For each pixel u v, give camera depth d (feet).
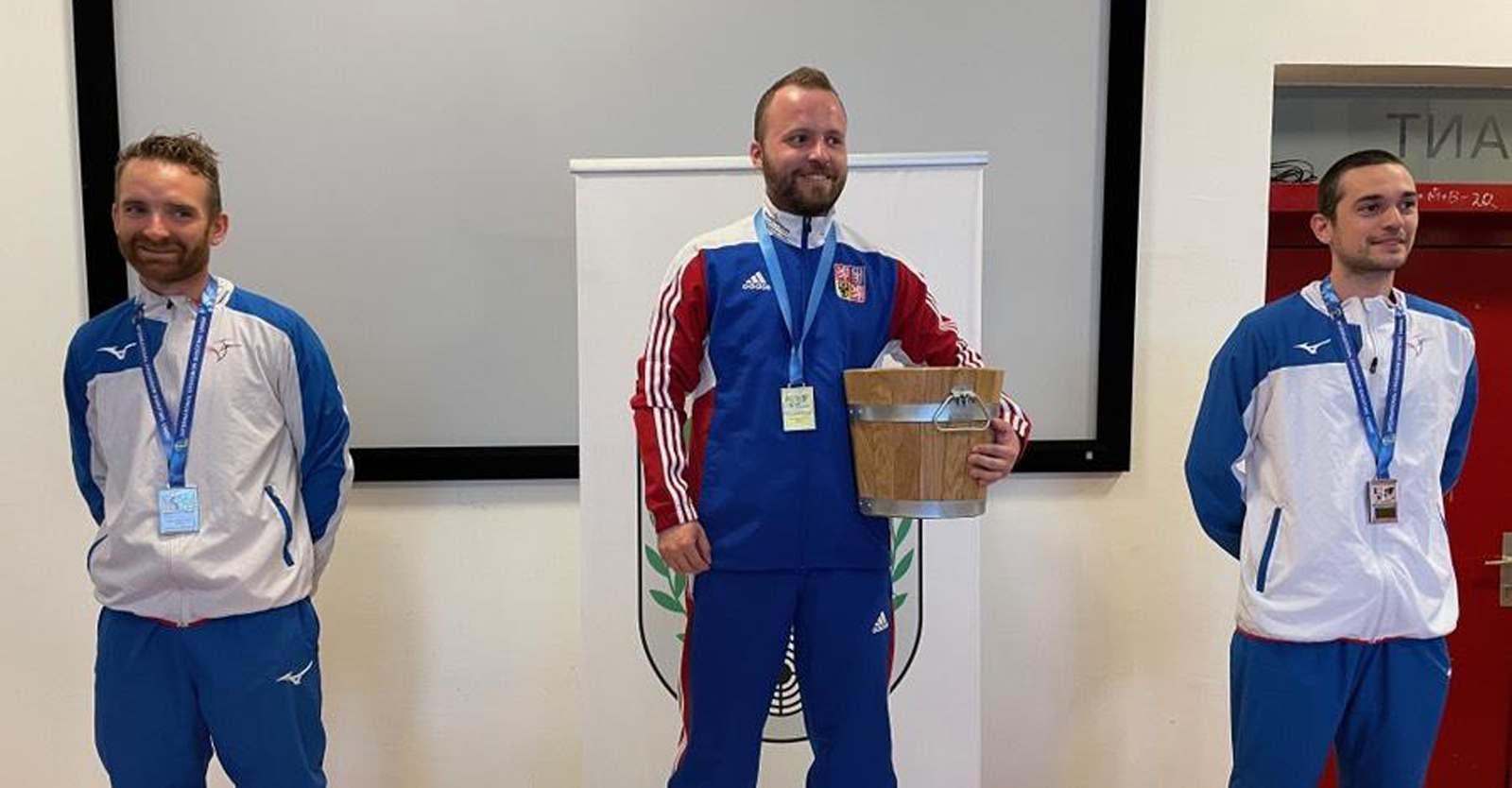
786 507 5.09
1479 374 8.74
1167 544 8.00
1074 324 7.84
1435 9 7.89
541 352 7.67
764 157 5.25
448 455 7.57
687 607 5.50
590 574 6.81
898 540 6.91
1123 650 8.01
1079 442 7.84
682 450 5.18
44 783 7.68
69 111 7.43
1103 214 7.77
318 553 6.25
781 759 6.93
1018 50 7.68
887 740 5.37
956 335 5.66
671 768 6.88
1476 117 8.61
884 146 7.71
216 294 5.87
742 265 5.28
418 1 7.47
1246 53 7.83
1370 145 8.59
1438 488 6.02
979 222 6.71
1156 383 7.95
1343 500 5.84
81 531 7.59
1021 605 7.95
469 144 7.55
